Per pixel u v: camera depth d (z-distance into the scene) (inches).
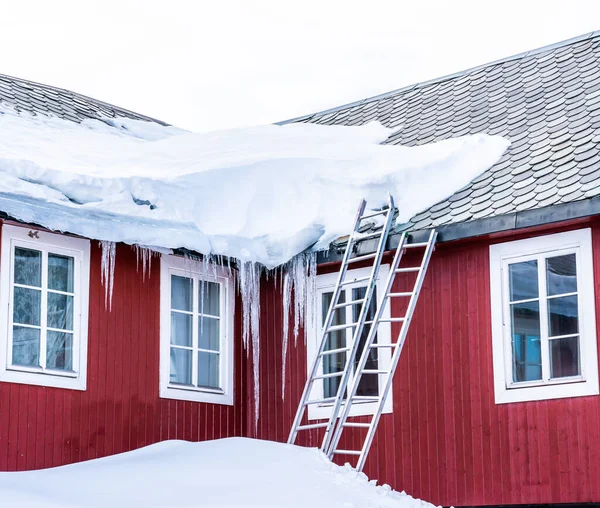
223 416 497.0
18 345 418.6
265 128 553.9
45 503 331.0
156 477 376.8
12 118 507.8
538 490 409.7
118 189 444.5
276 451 409.1
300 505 339.6
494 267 435.5
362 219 464.1
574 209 398.0
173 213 458.3
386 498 365.1
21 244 422.0
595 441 397.1
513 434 419.8
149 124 600.1
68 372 434.0
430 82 601.3
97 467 400.5
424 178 467.8
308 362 489.1
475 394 433.7
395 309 463.5
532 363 421.4
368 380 469.1
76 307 441.1
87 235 433.7
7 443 408.2
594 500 394.0
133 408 457.4
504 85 548.1
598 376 399.5
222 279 507.2
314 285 484.4
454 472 434.0
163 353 473.4
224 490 357.1
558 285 417.1
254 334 501.0
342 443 470.9
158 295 475.2
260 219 476.4
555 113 486.3
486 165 466.0
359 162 489.1
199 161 489.4
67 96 595.8
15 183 413.7
